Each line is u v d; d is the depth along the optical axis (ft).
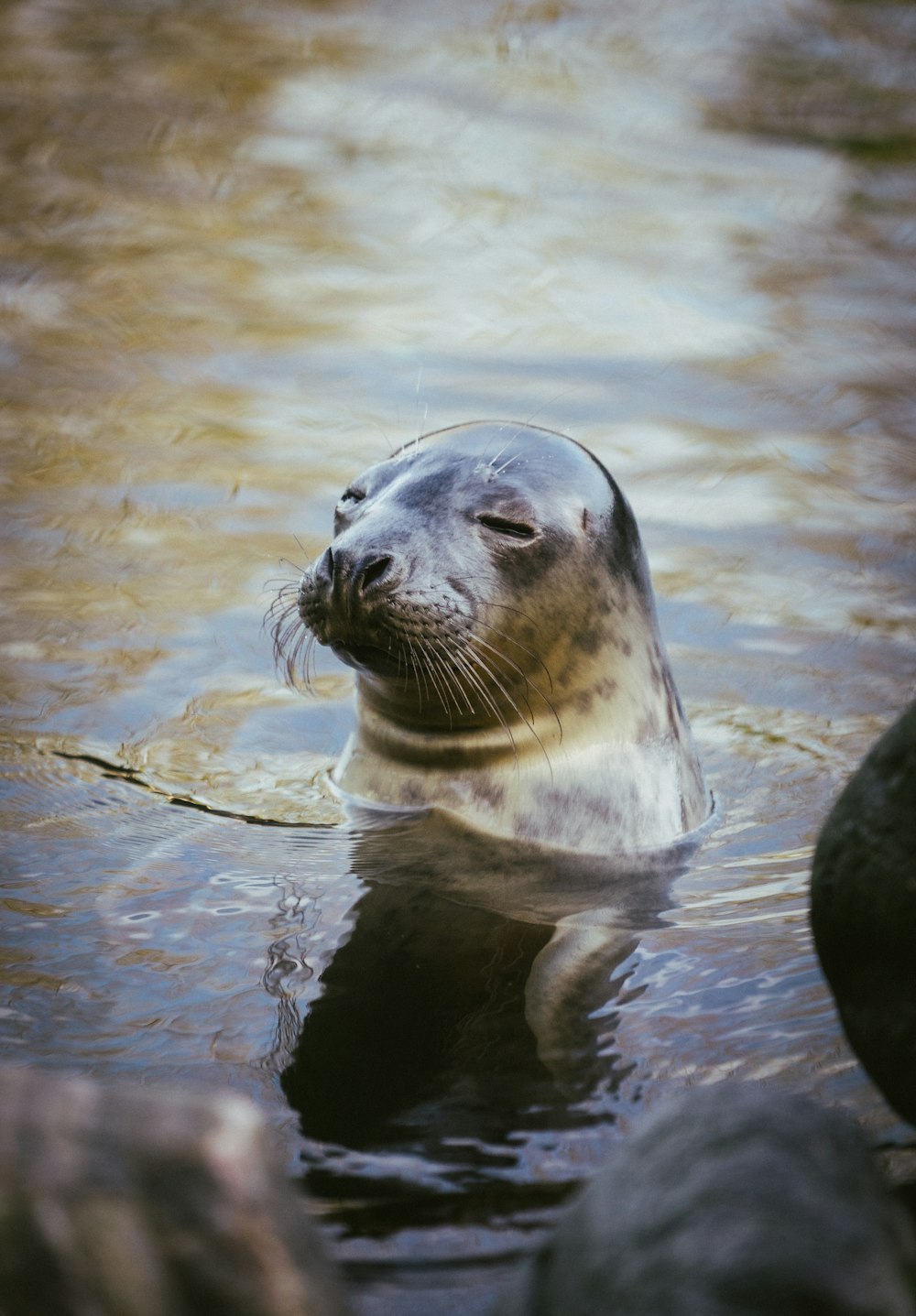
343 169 66.90
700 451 41.32
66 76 77.30
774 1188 11.19
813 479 39.88
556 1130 16.15
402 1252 14.07
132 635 31.40
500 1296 12.16
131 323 50.11
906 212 63.67
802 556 36.01
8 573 33.68
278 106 74.95
